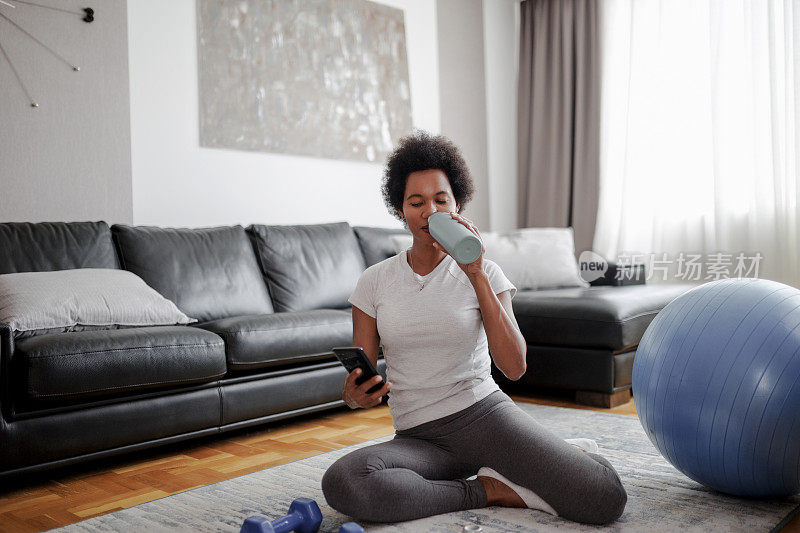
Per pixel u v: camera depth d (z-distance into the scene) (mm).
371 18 4266
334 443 2400
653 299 3037
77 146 3109
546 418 2639
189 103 3469
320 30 3992
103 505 1794
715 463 1524
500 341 1454
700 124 4301
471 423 1497
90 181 3145
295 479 1942
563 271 3779
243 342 2443
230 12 3613
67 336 2039
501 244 3805
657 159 4492
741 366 1461
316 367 2730
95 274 2504
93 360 2010
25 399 1887
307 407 2693
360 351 1354
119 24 3238
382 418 2797
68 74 3084
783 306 1510
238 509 1680
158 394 2219
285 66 3822
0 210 2902
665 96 4434
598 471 1428
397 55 4402
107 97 3197
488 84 5043
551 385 2998
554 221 5012
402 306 1533
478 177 4949
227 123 3586
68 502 1826
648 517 1505
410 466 1456
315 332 2680
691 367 1525
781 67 3947
